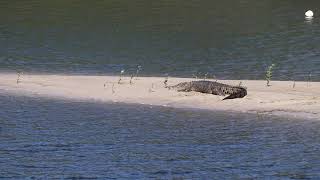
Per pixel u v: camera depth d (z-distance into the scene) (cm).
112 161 5525
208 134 6378
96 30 14350
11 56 11188
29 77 9088
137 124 6719
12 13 16512
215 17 16375
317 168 5381
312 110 7244
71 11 17025
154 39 13325
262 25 15200
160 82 8712
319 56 11419
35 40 12962
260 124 6738
